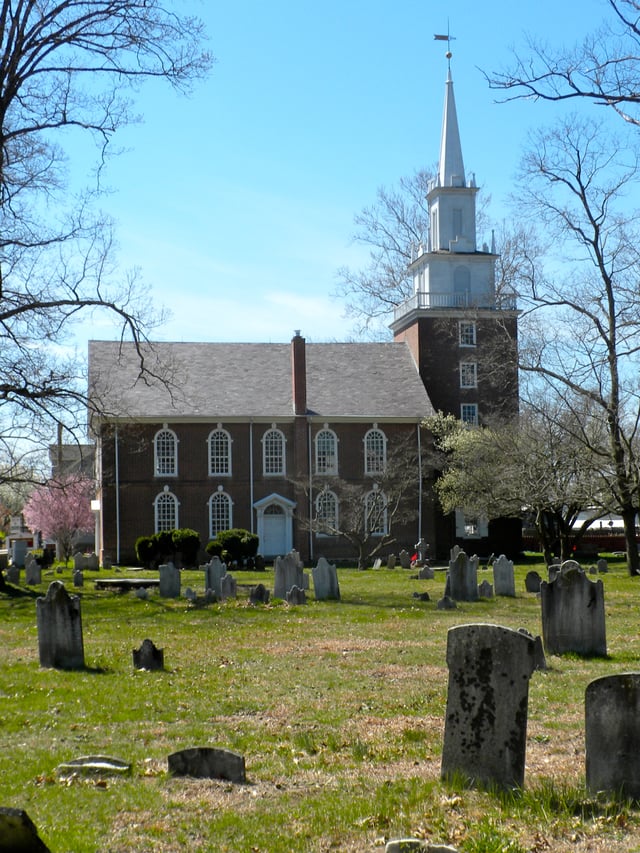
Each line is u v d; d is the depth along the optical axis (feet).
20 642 76.64
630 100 45.96
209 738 42.50
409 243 255.50
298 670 59.93
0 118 107.76
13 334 119.96
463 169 241.14
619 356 138.41
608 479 146.51
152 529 209.26
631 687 31.68
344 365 231.71
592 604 64.59
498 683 33.83
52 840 28.58
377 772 36.55
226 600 104.99
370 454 219.00
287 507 214.90
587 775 32.37
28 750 40.34
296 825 30.48
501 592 109.70
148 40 108.99
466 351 233.76
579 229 139.74
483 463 178.19
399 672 58.75
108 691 53.47
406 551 195.42
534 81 47.14
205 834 29.76
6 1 105.91
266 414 215.51
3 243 114.32
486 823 29.66
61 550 213.87
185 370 219.82
